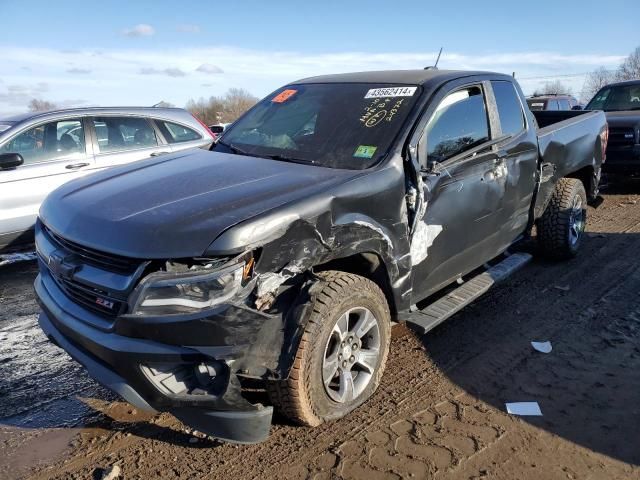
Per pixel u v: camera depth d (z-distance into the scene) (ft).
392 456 9.27
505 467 9.01
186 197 9.45
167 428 10.23
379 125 11.84
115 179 11.25
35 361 13.23
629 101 33.96
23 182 20.57
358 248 9.94
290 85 15.46
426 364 12.39
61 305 9.31
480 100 13.96
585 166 20.16
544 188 16.96
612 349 13.02
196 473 8.96
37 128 21.21
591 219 25.67
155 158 13.16
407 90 12.59
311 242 9.02
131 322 7.93
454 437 9.78
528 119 15.98
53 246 9.89
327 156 11.59
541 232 18.70
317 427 10.07
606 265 18.97
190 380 8.30
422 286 12.08
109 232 8.64
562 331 14.01
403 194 10.97
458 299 13.20
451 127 12.65
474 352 12.95
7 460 9.37
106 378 8.50
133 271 8.16
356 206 9.92
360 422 10.22
